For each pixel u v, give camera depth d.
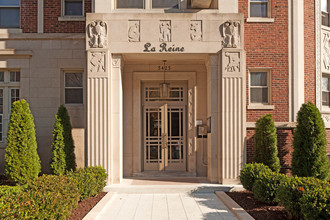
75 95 11.67
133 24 10.33
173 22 10.34
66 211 5.87
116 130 10.35
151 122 12.41
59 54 11.42
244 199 8.33
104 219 7.01
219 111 10.32
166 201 8.64
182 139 12.36
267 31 11.30
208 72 10.81
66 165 10.11
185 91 12.42
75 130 11.29
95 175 8.68
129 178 11.38
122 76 11.84
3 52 11.23
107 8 10.48
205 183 10.34
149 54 10.52
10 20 11.63
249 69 11.27
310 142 9.42
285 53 11.32
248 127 11.01
